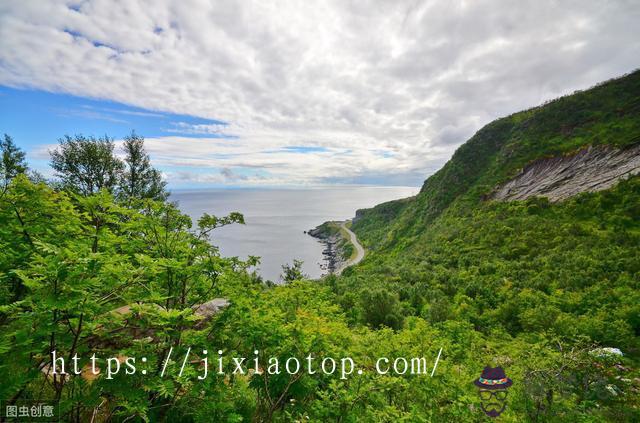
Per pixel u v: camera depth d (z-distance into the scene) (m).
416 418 4.31
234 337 4.70
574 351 9.38
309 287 10.63
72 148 17.23
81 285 2.90
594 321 21.06
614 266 34.34
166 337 4.14
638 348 18.34
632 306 24.17
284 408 5.11
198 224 4.66
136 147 19.48
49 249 2.96
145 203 4.78
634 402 8.86
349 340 7.03
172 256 4.58
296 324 5.01
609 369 9.38
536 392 6.98
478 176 95.31
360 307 23.78
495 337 16.59
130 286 3.55
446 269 50.50
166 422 4.28
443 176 109.31
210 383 4.05
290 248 152.38
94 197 4.00
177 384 4.02
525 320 23.66
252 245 161.38
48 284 2.95
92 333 4.03
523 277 38.53
